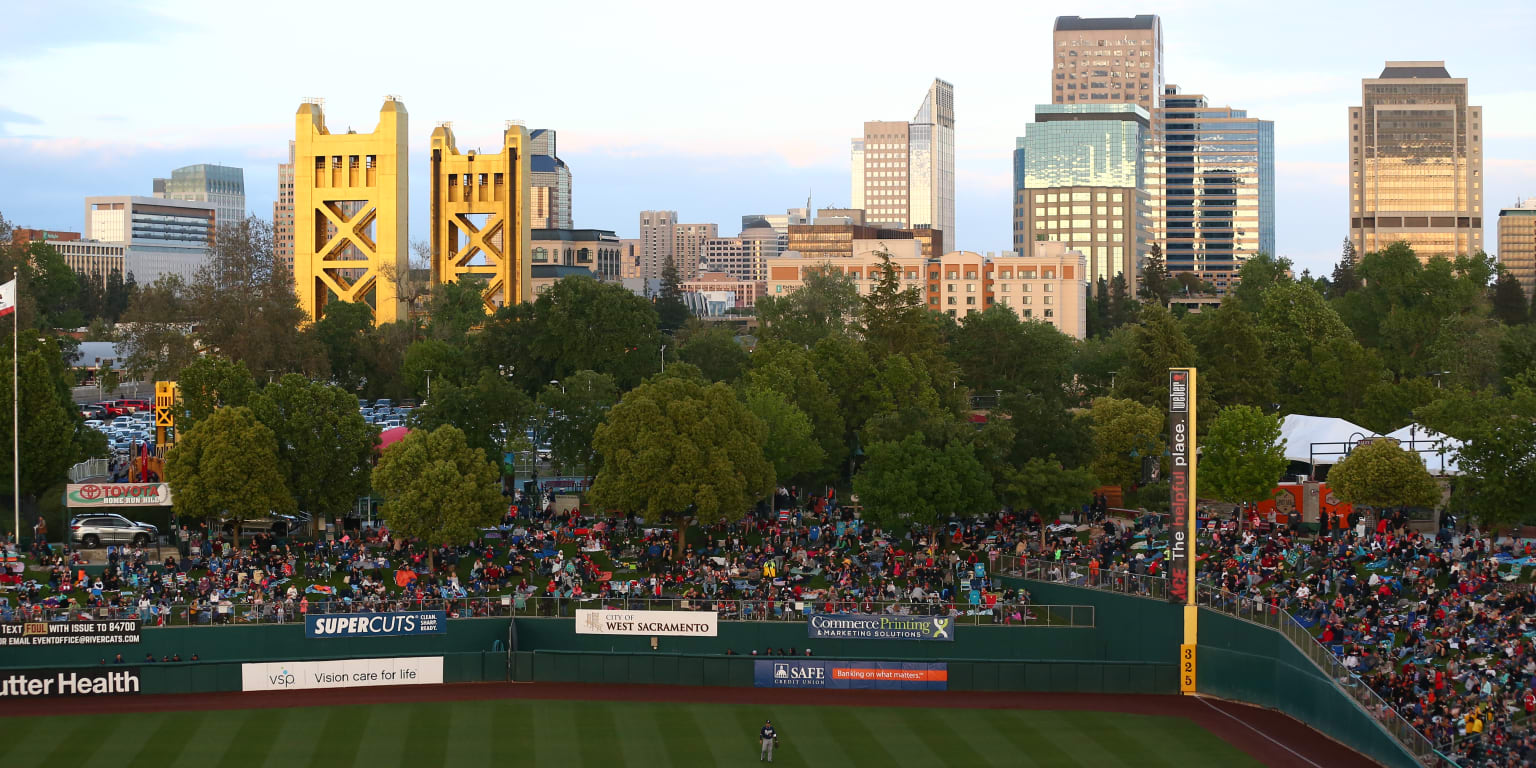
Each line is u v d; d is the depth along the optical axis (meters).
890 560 104.12
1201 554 102.38
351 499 109.75
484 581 99.62
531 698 87.31
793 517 118.12
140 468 118.06
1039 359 192.38
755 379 136.12
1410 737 69.25
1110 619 94.31
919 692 89.31
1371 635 82.56
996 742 78.50
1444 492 110.12
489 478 103.56
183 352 184.88
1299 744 77.25
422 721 81.94
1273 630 85.38
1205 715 83.56
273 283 198.38
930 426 114.44
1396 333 195.12
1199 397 144.12
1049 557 104.31
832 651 94.06
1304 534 110.94
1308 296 179.00
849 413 143.88
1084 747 77.44
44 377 112.56
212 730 79.75
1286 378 170.25
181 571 98.75
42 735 78.44
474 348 186.38
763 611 94.50
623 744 77.81
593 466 127.38
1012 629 94.31
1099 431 129.50
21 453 110.25
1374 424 148.00
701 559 104.44
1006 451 117.38
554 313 178.00
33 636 88.44
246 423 105.94
